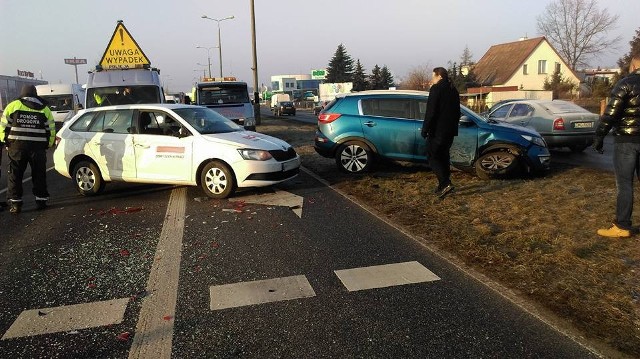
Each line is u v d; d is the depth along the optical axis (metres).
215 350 3.17
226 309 3.74
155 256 4.97
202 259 4.85
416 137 9.02
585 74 64.56
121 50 14.32
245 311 3.70
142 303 3.88
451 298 3.83
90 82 13.47
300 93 104.94
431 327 3.39
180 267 4.64
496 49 60.88
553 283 4.00
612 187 7.40
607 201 6.46
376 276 4.31
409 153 9.14
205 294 4.02
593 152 12.83
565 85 47.47
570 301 3.68
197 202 7.42
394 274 4.34
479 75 59.00
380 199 7.23
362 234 5.55
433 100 6.67
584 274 4.13
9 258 5.00
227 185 7.58
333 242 5.29
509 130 8.51
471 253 4.77
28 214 6.93
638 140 4.71
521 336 3.24
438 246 5.03
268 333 3.36
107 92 13.39
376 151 9.33
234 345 3.22
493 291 3.93
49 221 6.50
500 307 3.65
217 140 7.60
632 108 4.69
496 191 7.41
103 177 8.13
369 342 3.21
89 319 3.63
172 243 5.38
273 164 7.68
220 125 8.40
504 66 56.09
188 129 7.82
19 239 5.67
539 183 7.93
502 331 3.31
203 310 3.73
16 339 3.35
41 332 3.44
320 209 6.79
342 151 9.53
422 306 3.71
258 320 3.55
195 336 3.35
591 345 3.11
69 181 9.92
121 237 5.66
